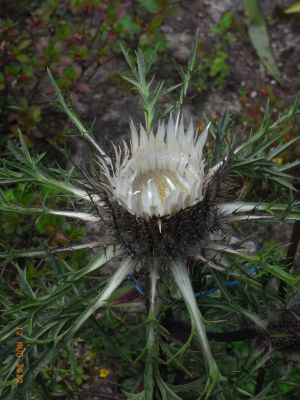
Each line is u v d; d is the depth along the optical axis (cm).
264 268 21
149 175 24
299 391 34
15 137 45
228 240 25
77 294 24
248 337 26
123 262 22
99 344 38
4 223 39
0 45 45
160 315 24
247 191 28
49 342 22
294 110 25
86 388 37
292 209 23
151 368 21
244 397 31
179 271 22
